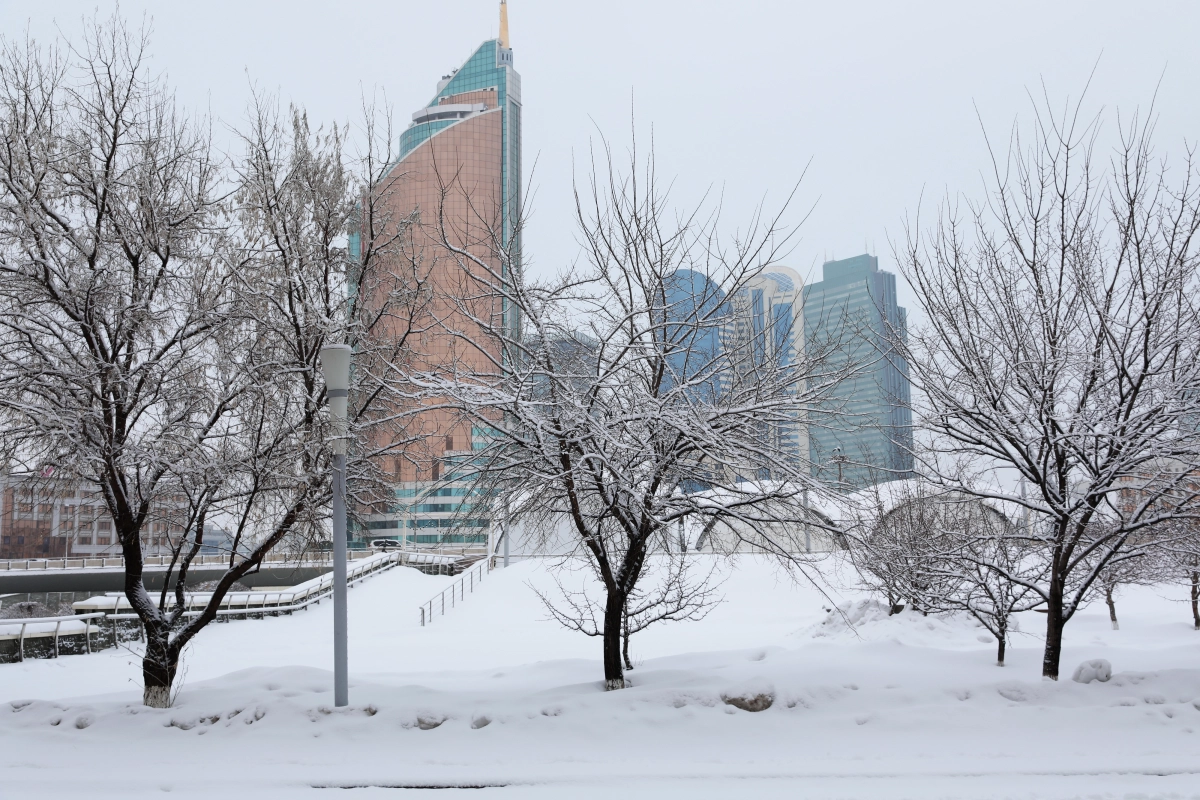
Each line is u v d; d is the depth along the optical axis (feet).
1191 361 33.99
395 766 28.30
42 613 101.45
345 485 35.91
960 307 37.17
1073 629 72.43
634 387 32.73
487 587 113.91
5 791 25.96
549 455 34.30
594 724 31.96
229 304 38.52
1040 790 23.99
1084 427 34.19
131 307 36.09
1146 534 38.47
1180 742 29.09
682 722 32.07
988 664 41.81
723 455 32.65
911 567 39.50
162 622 37.78
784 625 83.46
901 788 24.45
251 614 99.30
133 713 35.58
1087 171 35.91
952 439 38.70
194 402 38.04
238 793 25.52
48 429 34.83
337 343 37.70
